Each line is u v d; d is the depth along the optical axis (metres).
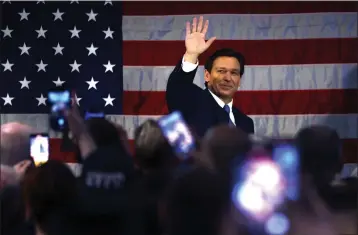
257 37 15.70
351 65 15.64
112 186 7.18
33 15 15.95
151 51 15.80
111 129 7.68
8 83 15.91
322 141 6.62
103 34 15.88
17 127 8.48
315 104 15.65
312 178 6.59
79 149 8.24
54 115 8.65
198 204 5.70
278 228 6.31
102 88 15.83
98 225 6.96
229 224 5.98
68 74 15.87
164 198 6.09
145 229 7.12
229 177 6.37
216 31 15.70
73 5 15.93
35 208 6.90
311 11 15.70
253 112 15.65
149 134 7.52
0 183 7.23
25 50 15.92
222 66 11.73
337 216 6.46
